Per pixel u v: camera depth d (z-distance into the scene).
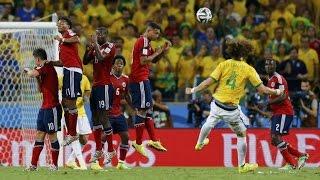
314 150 46.12
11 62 45.50
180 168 42.34
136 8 58.31
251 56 52.06
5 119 44.78
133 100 38.19
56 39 35.19
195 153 46.28
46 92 34.69
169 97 51.81
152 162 46.12
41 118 34.91
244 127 34.88
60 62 35.00
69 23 35.12
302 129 46.25
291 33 56.81
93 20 56.19
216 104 34.28
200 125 48.84
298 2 59.16
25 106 44.31
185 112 49.97
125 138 39.47
